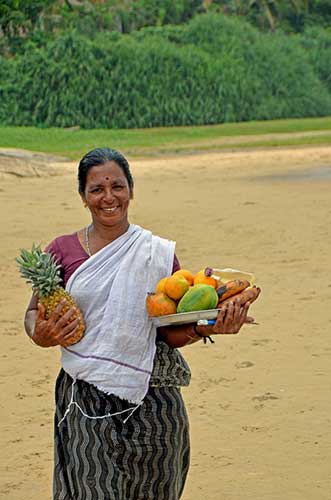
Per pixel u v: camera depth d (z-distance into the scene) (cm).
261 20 5953
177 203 1883
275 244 1382
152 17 5569
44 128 4422
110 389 423
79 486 425
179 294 423
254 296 424
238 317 418
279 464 617
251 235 1467
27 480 605
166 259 439
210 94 4828
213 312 418
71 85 4569
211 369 810
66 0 5044
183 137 4034
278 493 575
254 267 1216
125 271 429
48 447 658
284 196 1947
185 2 5678
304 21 6122
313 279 1140
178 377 441
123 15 5444
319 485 585
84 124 4547
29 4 4906
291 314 980
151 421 430
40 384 788
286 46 5394
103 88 4591
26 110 4578
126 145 3656
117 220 439
